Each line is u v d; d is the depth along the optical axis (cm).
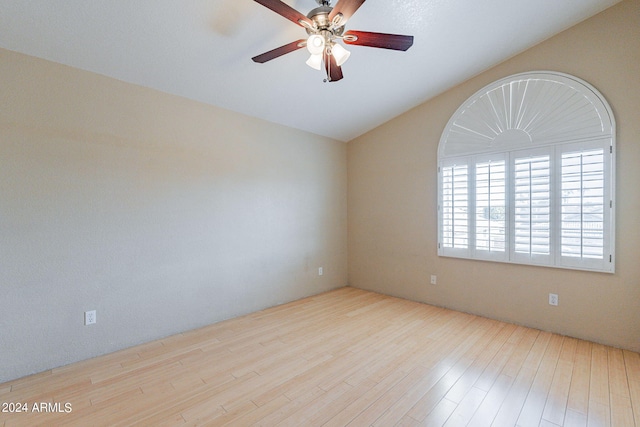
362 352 252
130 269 263
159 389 201
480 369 224
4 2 176
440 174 360
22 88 214
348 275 475
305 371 223
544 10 244
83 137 239
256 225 356
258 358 243
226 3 197
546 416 173
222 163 325
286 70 277
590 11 254
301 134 405
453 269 354
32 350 219
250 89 299
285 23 220
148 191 273
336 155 455
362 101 352
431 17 237
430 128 369
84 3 184
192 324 303
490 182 320
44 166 222
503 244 313
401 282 405
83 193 239
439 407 182
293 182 396
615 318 255
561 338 275
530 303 299
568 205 274
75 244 236
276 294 377
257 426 167
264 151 364
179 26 211
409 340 275
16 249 213
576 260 271
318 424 168
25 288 216
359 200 454
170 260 287
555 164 280
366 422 170
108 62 237
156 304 279
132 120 263
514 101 303
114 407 183
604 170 256
